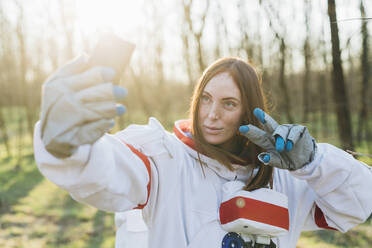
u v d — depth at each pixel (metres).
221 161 1.18
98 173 0.84
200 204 1.15
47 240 3.95
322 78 7.61
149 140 1.15
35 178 7.01
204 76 1.20
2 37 11.05
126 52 0.77
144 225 1.38
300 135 0.97
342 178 1.07
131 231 1.39
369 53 5.32
